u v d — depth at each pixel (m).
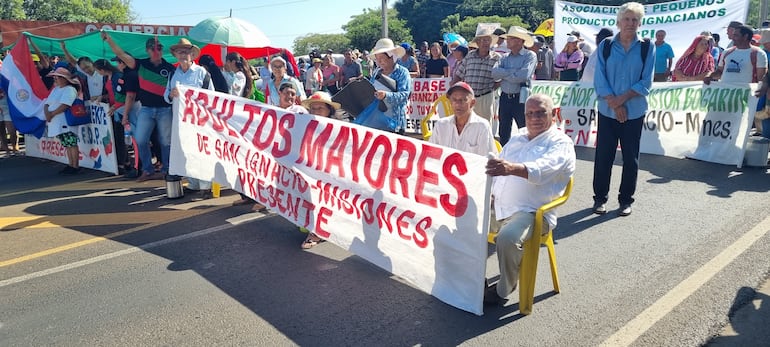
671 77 10.18
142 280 3.91
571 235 4.58
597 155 5.10
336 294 3.60
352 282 3.79
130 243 4.72
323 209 4.22
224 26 7.41
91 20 50.81
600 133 5.06
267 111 4.80
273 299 3.55
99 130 7.80
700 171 6.61
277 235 4.82
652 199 5.49
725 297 3.33
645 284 3.57
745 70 6.88
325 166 4.14
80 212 5.79
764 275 3.60
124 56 6.93
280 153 4.64
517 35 6.44
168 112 6.79
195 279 3.91
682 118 7.47
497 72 6.63
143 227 5.16
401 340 2.99
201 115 5.66
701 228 4.56
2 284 3.91
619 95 4.83
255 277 3.91
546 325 3.10
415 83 10.82
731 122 6.87
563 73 11.00
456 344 2.93
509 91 6.72
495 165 2.93
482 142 4.10
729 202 5.24
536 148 3.42
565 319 3.16
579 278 3.72
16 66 8.49
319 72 13.76
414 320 3.22
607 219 4.95
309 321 3.24
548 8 55.09
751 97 6.62
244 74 7.36
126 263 4.25
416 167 3.41
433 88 10.54
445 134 4.26
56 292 3.75
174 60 10.44
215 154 5.56
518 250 3.13
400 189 3.53
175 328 3.20
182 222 5.27
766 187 5.72
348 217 3.98
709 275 3.63
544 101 3.40
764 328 2.98
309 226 4.38
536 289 3.58
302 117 4.38
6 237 5.02
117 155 7.88
